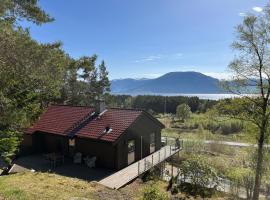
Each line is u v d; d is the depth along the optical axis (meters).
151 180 18.14
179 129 44.88
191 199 15.12
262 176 17.06
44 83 11.09
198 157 19.02
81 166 19.70
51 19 14.45
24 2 13.10
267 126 15.06
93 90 47.12
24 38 9.85
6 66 9.27
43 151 23.55
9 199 9.75
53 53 11.78
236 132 40.62
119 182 16.33
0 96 9.21
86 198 11.30
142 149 22.34
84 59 39.06
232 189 16.81
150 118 23.52
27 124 11.66
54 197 10.73
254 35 14.45
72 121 22.92
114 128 19.98
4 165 19.66
